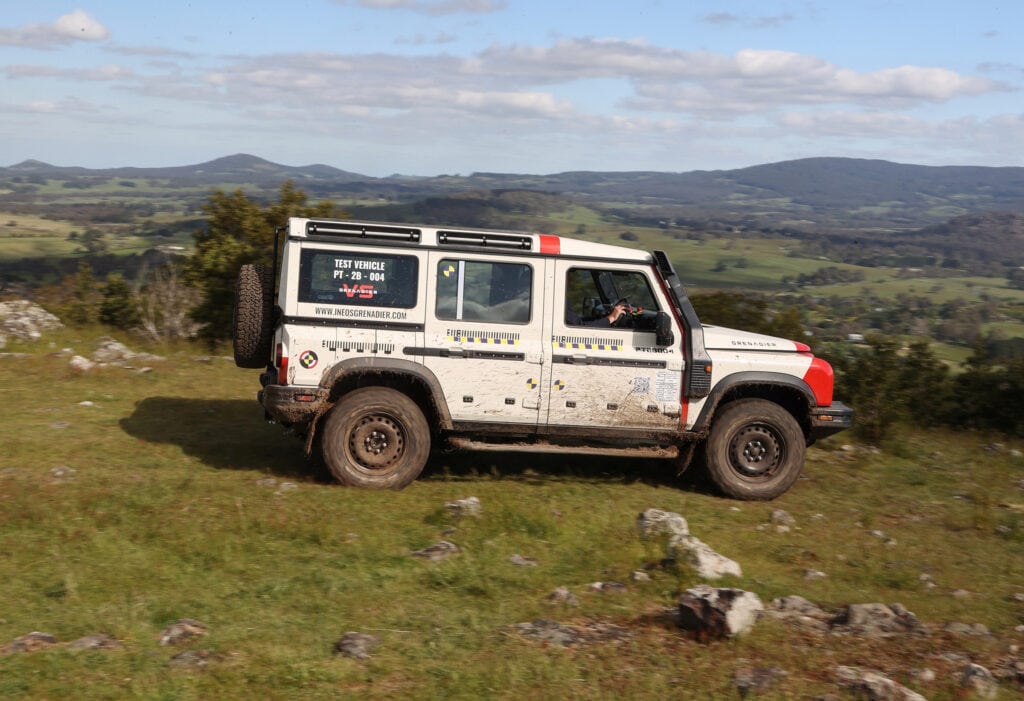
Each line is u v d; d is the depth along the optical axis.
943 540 7.77
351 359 8.02
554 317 8.30
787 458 8.68
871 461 10.80
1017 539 7.87
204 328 15.90
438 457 9.38
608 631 5.11
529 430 8.37
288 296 7.95
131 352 14.44
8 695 3.98
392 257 8.07
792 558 6.91
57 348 14.14
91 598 5.27
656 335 8.35
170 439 9.45
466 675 4.39
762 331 13.88
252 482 8.00
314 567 6.00
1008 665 4.92
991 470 10.70
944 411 13.33
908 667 4.77
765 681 4.42
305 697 4.11
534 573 6.12
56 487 7.34
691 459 8.78
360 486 8.06
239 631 4.86
